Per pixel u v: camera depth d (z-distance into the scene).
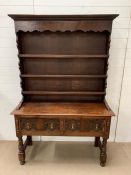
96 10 2.06
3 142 2.48
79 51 2.04
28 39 2.00
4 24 2.11
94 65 2.08
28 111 1.84
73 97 2.17
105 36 1.98
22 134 1.87
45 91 2.13
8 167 1.98
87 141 2.53
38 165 2.02
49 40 2.00
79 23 1.82
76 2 2.03
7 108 2.42
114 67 2.24
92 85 2.14
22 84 2.08
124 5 2.04
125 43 2.16
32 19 1.81
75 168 1.98
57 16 1.77
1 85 2.33
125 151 2.31
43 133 1.86
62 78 2.11
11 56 2.22
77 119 1.80
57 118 1.80
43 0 2.03
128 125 2.47
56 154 2.23
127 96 2.35
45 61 2.07
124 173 1.92
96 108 1.95
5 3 2.04
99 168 1.99
